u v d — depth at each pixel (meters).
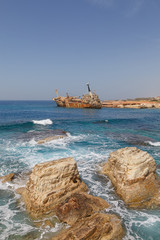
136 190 10.03
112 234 7.05
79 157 17.02
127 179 10.28
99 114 69.38
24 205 9.37
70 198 9.11
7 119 46.69
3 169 14.00
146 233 7.55
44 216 8.52
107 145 21.50
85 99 100.44
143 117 57.19
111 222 7.68
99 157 17.11
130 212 8.95
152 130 32.50
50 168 9.65
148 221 8.34
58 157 16.91
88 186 11.51
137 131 31.25
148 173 11.12
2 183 11.58
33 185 9.51
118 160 11.73
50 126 35.06
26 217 8.48
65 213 8.23
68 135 26.33
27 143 21.53
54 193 9.31
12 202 9.64
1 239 7.09
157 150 19.66
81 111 83.44
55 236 7.21
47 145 20.92
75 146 20.81
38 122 39.19
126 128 34.34
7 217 8.47
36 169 9.77
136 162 10.95
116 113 74.94
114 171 12.08
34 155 17.36
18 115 58.69
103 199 9.59
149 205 9.48
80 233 6.61
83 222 7.45
